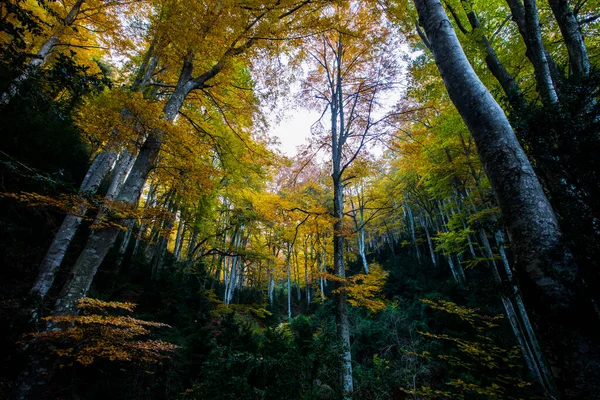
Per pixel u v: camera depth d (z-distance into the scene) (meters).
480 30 5.72
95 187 6.26
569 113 2.18
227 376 4.21
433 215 20.92
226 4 4.57
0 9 2.79
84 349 3.24
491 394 4.91
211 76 5.77
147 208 4.27
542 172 2.34
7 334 4.28
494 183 2.21
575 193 2.05
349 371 5.70
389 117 8.13
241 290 21.44
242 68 7.82
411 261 20.38
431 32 3.11
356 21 7.98
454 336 11.12
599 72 2.17
